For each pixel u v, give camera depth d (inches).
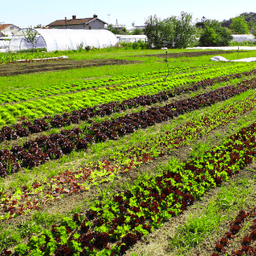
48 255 193.3
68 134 429.4
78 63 1330.0
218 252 203.2
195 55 1759.4
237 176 313.3
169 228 229.9
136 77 933.2
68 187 287.4
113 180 303.7
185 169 318.3
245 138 411.2
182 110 560.1
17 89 763.4
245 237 211.5
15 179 305.0
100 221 227.5
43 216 236.5
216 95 668.7
